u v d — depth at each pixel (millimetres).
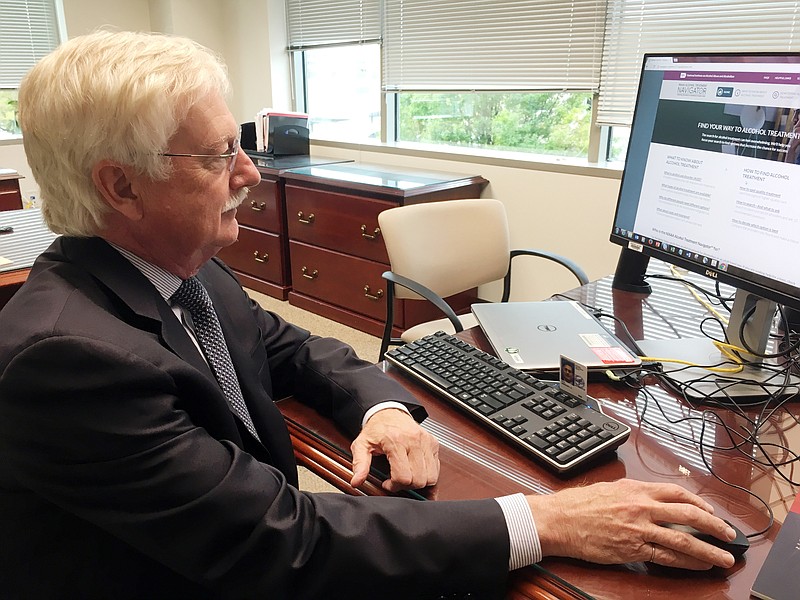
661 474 852
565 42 2922
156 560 736
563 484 833
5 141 4055
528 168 3055
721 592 654
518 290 3242
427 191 2975
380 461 896
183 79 745
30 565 746
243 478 712
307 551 703
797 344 1188
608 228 2844
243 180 871
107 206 775
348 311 3367
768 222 1025
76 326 680
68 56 732
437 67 3463
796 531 729
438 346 1175
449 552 701
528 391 1003
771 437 947
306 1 4043
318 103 4285
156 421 675
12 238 1977
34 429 646
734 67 1071
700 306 1499
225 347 956
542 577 695
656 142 1247
